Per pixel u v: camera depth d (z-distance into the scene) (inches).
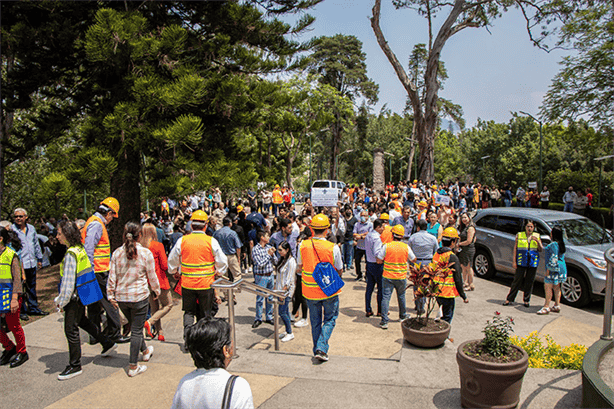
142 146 380.8
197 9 460.8
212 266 215.0
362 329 282.8
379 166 1389.0
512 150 1836.9
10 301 201.6
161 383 178.1
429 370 195.0
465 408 155.9
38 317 301.7
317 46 510.6
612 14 799.1
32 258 303.4
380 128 2559.1
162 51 375.9
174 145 351.9
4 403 164.6
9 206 767.7
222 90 410.3
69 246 187.0
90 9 420.8
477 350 160.9
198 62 454.0
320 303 206.4
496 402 149.1
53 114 442.9
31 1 396.8
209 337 84.0
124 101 385.4
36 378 187.8
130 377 184.4
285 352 219.5
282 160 1467.8
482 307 335.0
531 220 394.6
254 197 756.0
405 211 435.8
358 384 176.4
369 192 986.7
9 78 438.3
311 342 257.9
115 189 415.5
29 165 774.5
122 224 412.8
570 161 1592.0
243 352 216.2
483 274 439.5
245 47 470.3
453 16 1004.6
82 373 191.3
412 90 1052.5
